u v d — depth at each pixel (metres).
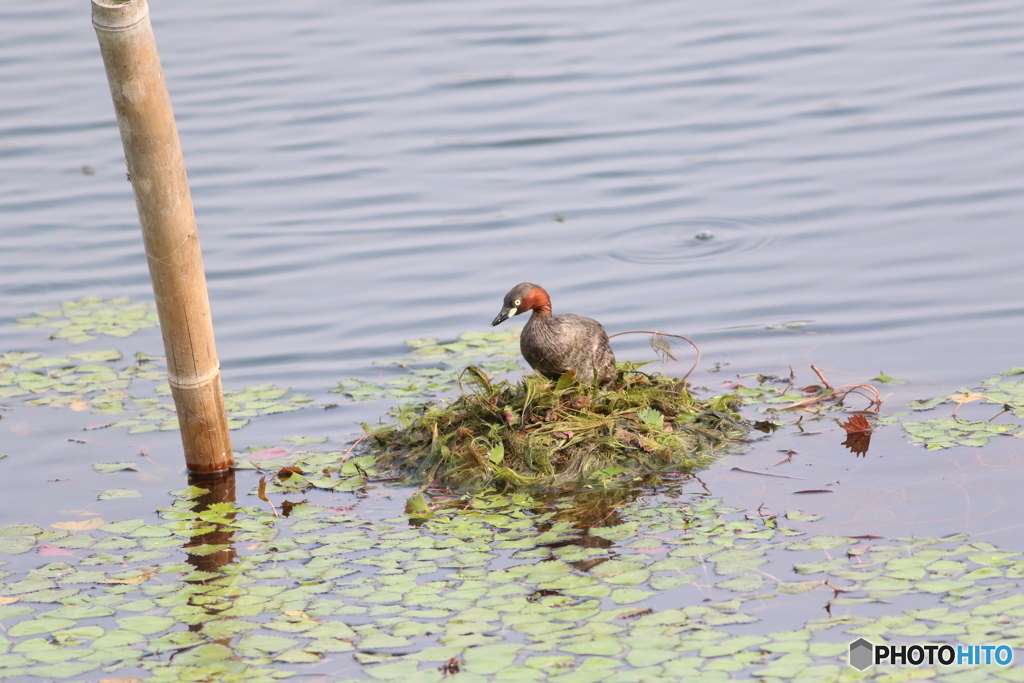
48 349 14.61
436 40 26.38
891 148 19.73
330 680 7.64
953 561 8.75
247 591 8.91
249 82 24.25
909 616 8.04
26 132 22.27
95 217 18.89
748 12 27.48
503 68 24.62
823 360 13.21
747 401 12.27
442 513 10.22
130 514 10.44
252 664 7.86
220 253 17.33
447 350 14.13
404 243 17.48
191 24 27.72
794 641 7.82
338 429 12.21
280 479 11.09
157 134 9.79
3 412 12.77
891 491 10.08
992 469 10.36
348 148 21.17
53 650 8.16
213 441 11.10
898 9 27.08
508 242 17.33
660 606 8.38
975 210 17.05
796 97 22.36
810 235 16.83
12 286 16.56
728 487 10.38
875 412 11.84
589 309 15.04
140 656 8.04
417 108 22.86
